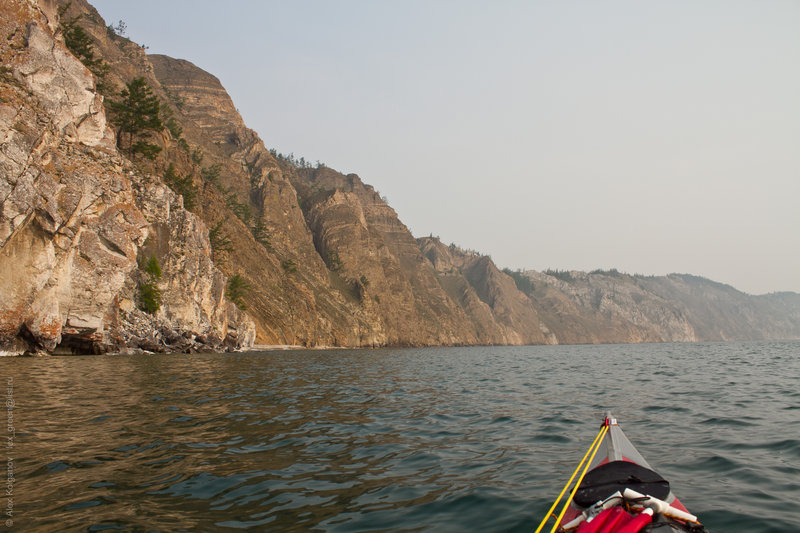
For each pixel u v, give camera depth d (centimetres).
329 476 852
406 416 1506
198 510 670
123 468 849
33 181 3491
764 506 710
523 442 1155
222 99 17050
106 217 4250
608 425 887
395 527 629
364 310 14325
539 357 6975
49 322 3669
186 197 7356
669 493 587
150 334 4838
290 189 15288
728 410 1583
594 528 489
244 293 8781
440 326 18388
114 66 11025
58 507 661
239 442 1070
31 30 4038
